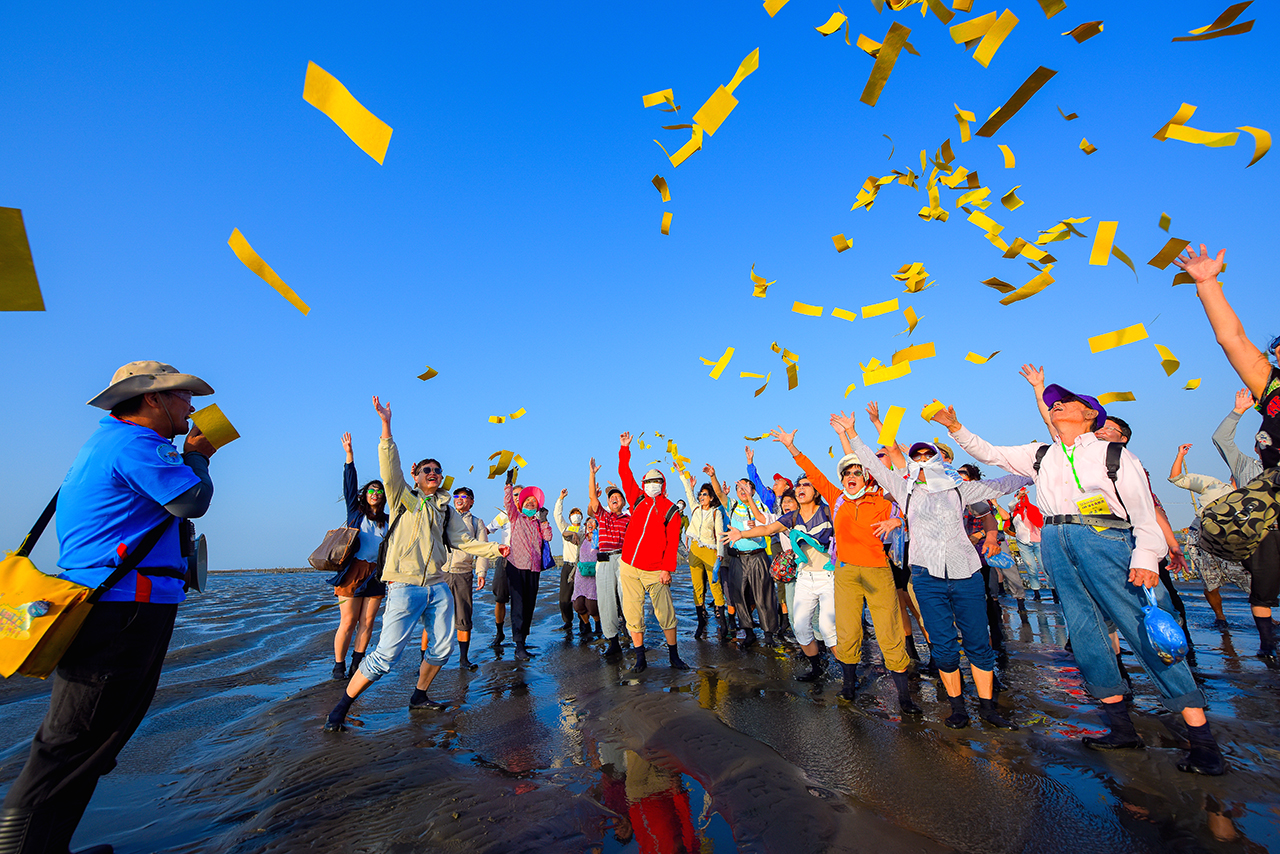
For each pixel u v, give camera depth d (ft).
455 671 19.04
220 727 13.00
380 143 5.26
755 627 27.61
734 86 8.14
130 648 6.54
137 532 6.82
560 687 15.85
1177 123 8.74
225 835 7.43
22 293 4.40
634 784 8.60
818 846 6.47
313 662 21.45
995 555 18.47
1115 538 9.34
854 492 13.74
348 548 17.35
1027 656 17.42
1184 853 6.13
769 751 9.81
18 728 13.41
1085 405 10.34
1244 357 8.11
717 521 25.68
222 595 65.77
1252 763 8.51
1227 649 17.11
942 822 7.04
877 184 12.31
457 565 20.57
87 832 7.69
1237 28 7.09
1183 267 8.59
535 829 7.15
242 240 6.56
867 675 16.19
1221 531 7.85
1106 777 8.25
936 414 12.39
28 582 6.14
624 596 18.08
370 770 9.48
